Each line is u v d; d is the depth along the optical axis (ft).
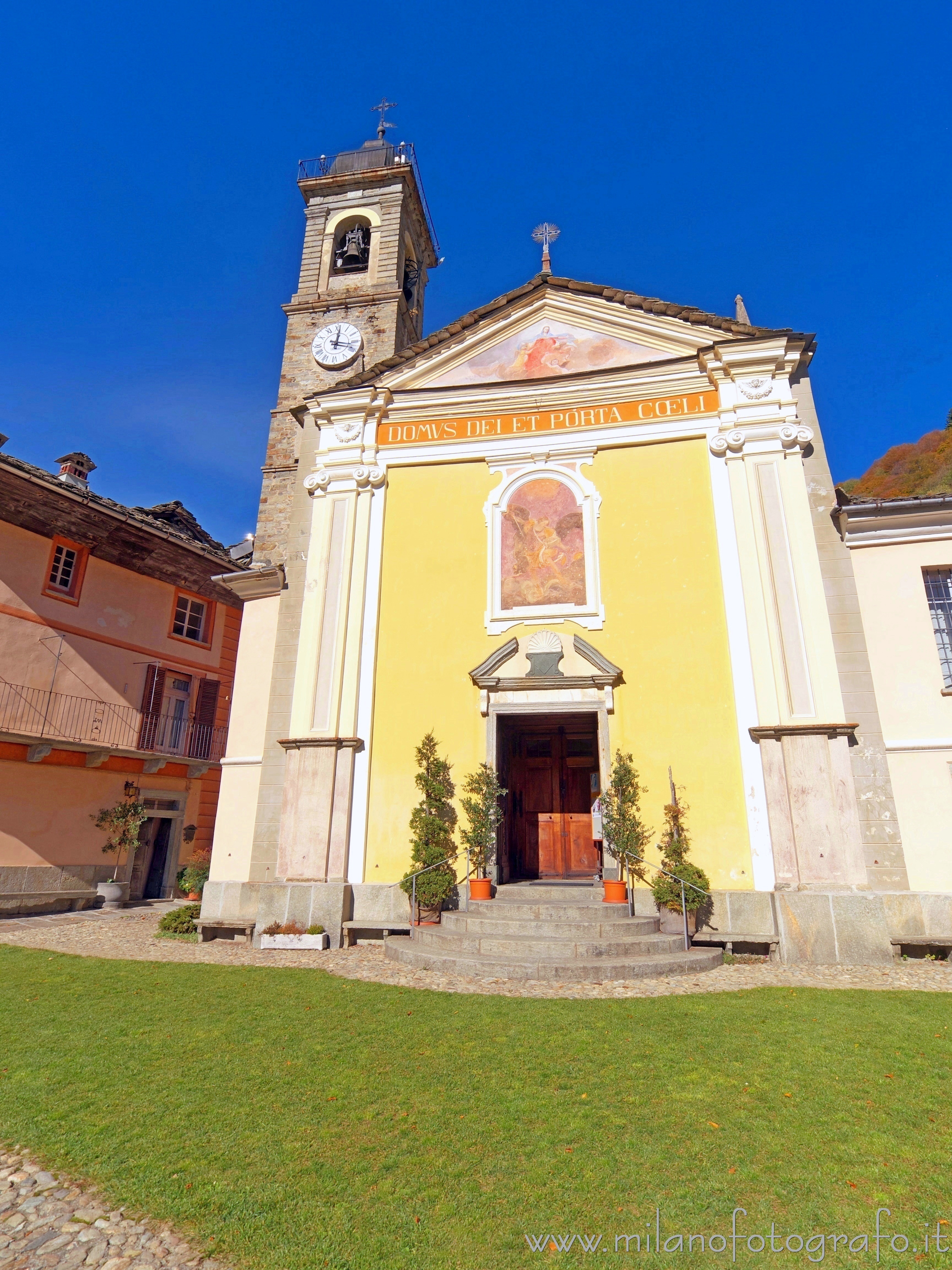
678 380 42.37
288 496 71.05
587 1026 21.38
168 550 66.33
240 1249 10.75
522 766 44.29
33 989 25.94
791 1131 14.51
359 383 46.83
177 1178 12.69
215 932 38.29
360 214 79.51
